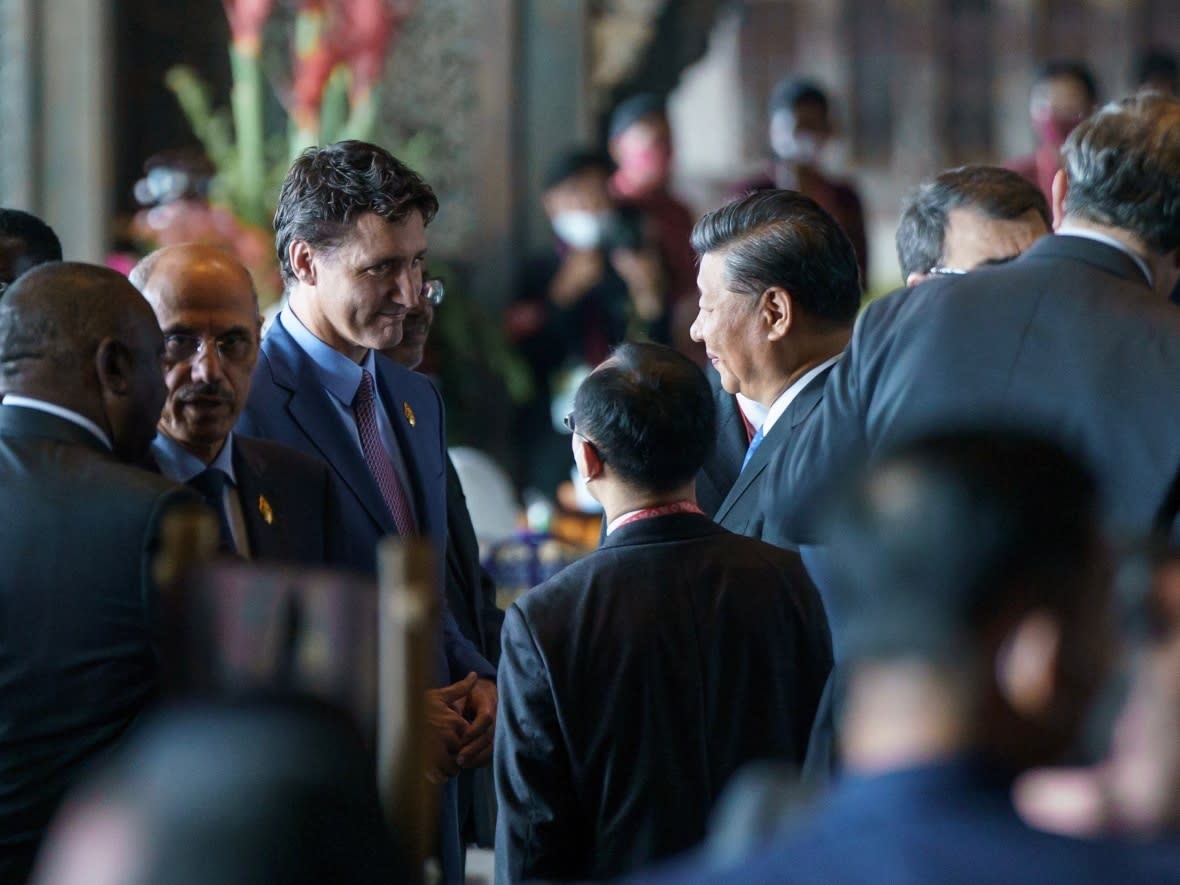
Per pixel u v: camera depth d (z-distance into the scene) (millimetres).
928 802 2895
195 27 17734
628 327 17672
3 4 17000
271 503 6965
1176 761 4176
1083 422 5695
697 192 31359
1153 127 6000
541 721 6094
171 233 14977
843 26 31953
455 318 17188
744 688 6117
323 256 7371
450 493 8344
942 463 3102
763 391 7246
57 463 5652
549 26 18266
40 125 17016
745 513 7125
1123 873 2811
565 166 17703
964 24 32375
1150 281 6074
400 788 3850
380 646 3869
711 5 18938
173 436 6746
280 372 7574
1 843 5469
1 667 5508
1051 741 3016
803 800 3496
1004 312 5902
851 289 7176
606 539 6488
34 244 8156
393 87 18047
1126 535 4348
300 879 3189
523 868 6109
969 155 32344
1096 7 32719
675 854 6039
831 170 31906
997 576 3002
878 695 3031
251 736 3262
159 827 3096
